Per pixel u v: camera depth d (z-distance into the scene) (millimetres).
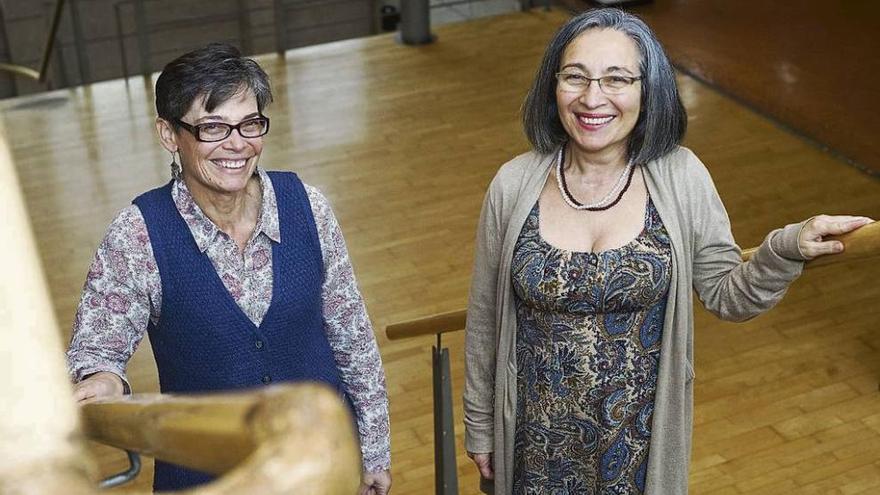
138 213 1953
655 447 2043
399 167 6555
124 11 10188
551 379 2043
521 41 8336
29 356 196
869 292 5086
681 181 1961
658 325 1997
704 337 4809
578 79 1927
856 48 7656
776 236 1871
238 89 1862
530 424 2109
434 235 5812
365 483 2318
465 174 6461
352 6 10438
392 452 4215
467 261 5574
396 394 4555
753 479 3977
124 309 1964
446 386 2963
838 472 3998
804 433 4207
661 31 8211
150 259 1948
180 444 241
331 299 2148
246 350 2020
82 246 5750
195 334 2000
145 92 7590
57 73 10125
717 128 6832
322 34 10508
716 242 1988
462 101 7418
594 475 2092
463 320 2758
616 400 2020
